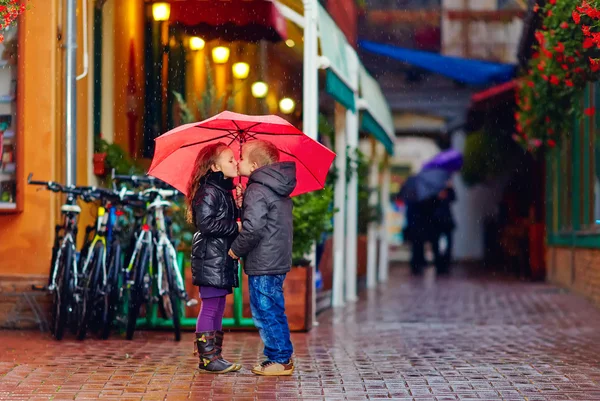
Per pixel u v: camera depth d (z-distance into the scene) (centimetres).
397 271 2916
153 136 1534
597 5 986
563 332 1292
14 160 1238
